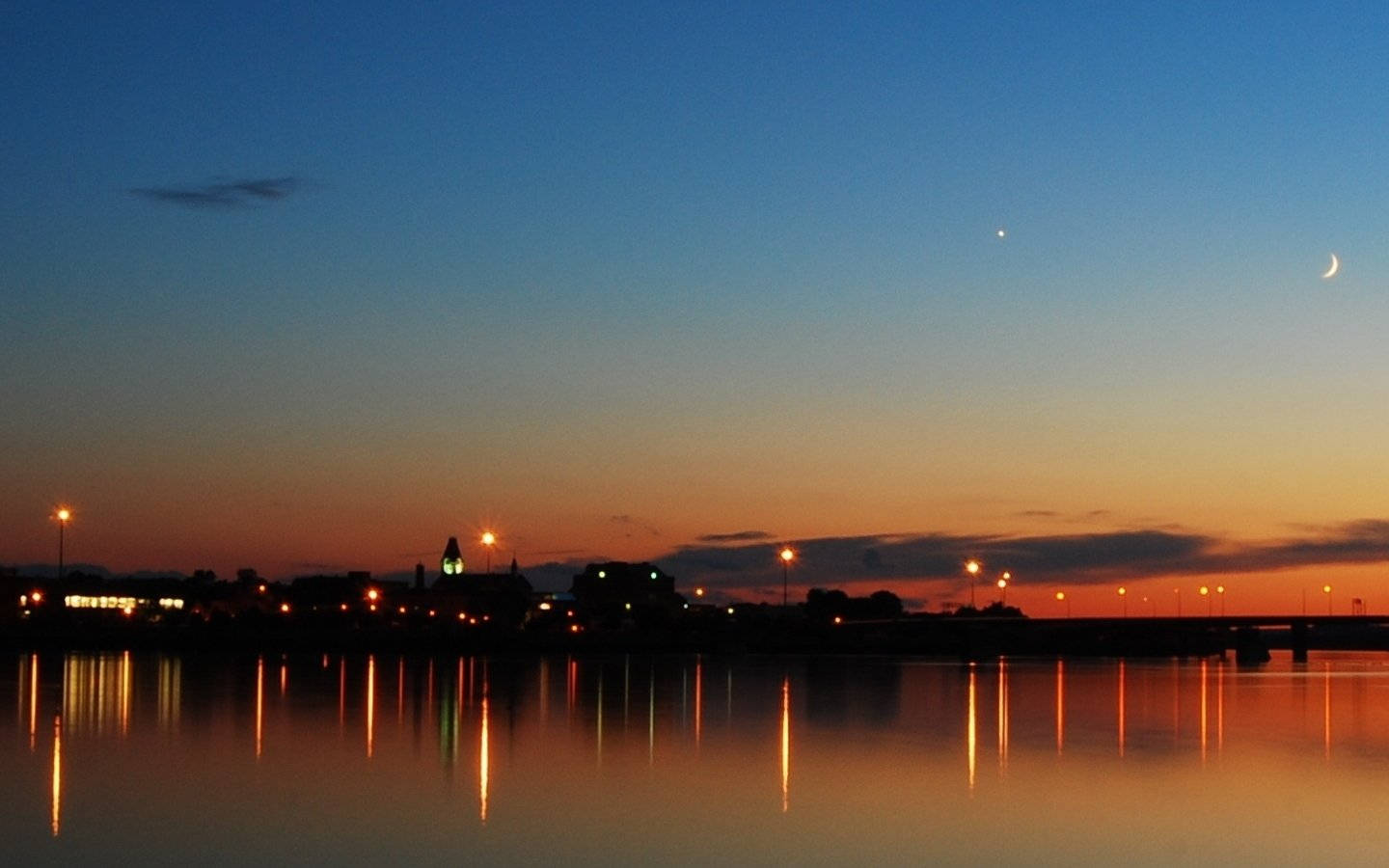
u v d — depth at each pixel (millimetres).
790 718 137500
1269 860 66375
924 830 72250
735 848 66938
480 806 77250
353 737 110812
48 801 77562
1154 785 90812
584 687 184375
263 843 66688
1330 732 131250
